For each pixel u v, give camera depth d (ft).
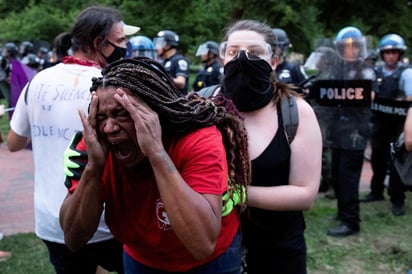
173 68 23.08
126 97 4.29
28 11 76.69
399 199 17.12
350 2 34.42
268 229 6.63
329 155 19.51
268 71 6.40
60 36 9.11
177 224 4.43
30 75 15.06
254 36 6.63
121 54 7.66
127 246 5.65
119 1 52.54
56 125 7.25
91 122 4.62
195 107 4.89
